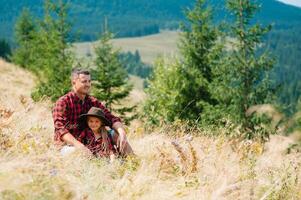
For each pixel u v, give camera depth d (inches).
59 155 215.6
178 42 861.2
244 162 253.9
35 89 1045.8
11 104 384.2
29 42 2041.1
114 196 177.3
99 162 233.1
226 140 309.4
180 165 237.9
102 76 964.6
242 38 784.9
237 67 766.5
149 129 375.6
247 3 794.2
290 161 234.8
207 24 844.6
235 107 729.0
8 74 1537.9
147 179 201.3
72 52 1086.4
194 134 351.6
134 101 1198.9
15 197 156.2
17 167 175.3
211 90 777.6
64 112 281.6
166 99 792.3
